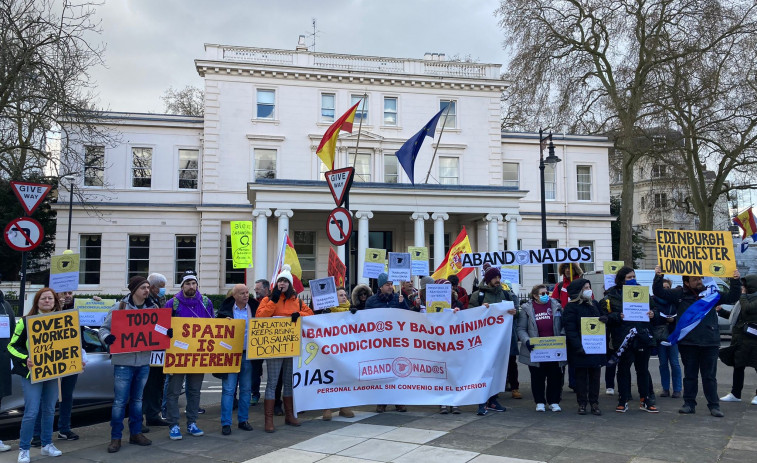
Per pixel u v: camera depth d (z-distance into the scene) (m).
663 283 9.11
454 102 32.53
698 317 7.88
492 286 8.77
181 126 30.36
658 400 9.10
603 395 9.70
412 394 8.05
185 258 29.94
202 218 29.23
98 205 28.95
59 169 27.94
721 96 29.20
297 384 7.59
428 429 7.11
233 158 29.73
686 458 5.75
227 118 29.78
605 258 34.62
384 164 31.28
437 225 26.97
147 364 6.84
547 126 34.50
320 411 8.59
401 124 31.66
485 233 30.30
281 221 25.44
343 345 7.89
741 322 8.65
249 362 7.44
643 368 8.14
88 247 29.12
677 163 31.42
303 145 30.45
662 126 29.53
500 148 32.81
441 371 8.14
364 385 7.94
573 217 34.16
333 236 10.36
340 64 31.33
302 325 7.71
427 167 31.78
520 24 31.16
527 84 32.00
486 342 8.19
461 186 27.00
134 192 29.66
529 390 10.47
